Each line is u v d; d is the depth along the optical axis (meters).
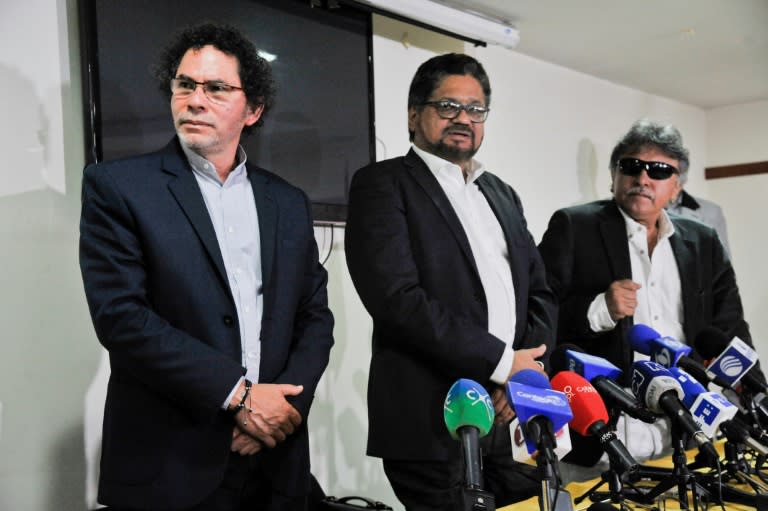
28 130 2.03
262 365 1.53
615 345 2.49
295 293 1.60
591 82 4.14
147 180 1.47
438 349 1.71
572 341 2.55
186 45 1.56
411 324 1.72
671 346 1.90
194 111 1.51
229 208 1.57
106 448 1.43
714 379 1.82
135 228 1.43
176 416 1.43
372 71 2.81
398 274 1.77
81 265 1.43
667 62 3.92
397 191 1.88
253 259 1.58
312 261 1.72
